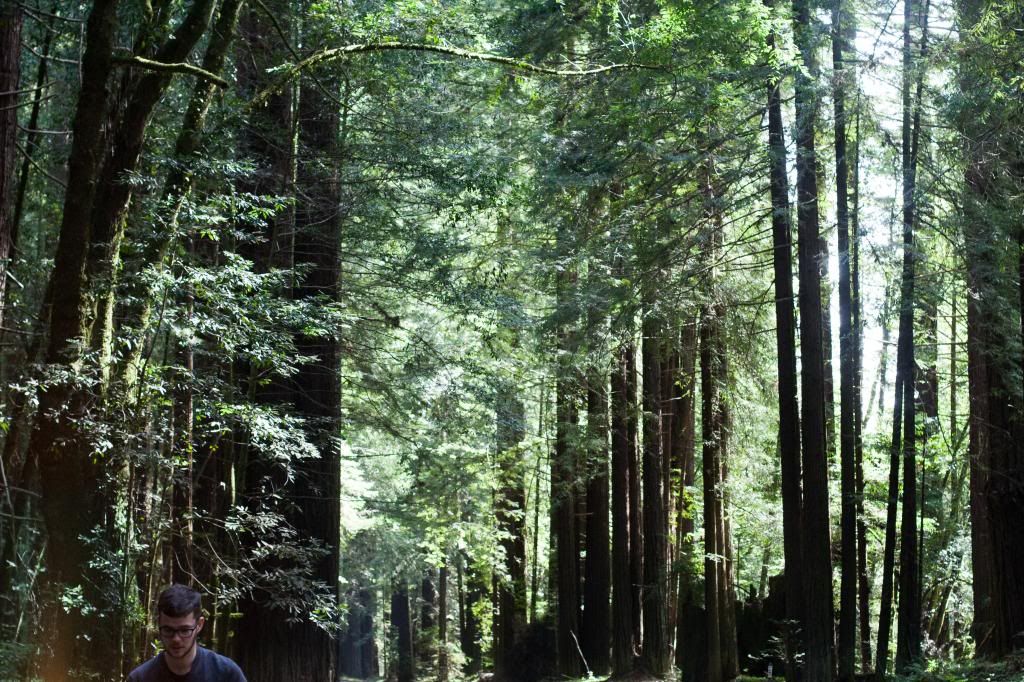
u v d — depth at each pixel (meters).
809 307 15.56
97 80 8.80
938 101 13.62
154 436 8.80
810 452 15.36
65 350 8.63
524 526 28.56
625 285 15.94
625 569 22.14
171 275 8.70
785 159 14.88
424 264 14.73
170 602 3.97
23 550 12.90
